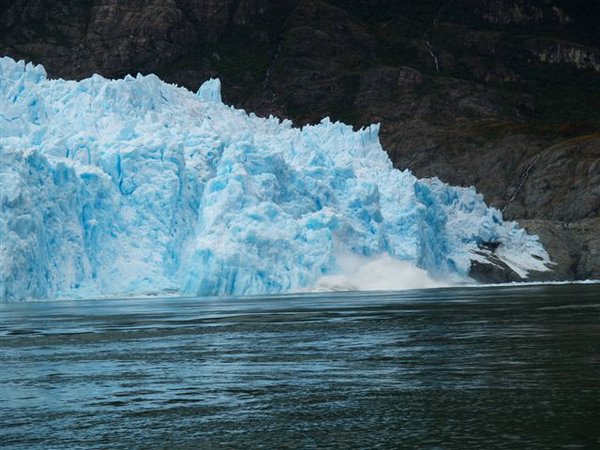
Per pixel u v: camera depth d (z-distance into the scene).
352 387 76.25
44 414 68.31
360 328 121.12
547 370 81.06
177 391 76.31
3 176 195.62
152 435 61.47
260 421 64.81
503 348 96.31
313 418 65.38
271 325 127.50
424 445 57.16
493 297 192.00
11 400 73.81
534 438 57.81
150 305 183.12
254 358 94.06
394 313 145.38
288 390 75.69
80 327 130.75
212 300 198.12
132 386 79.06
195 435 61.25
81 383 81.00
